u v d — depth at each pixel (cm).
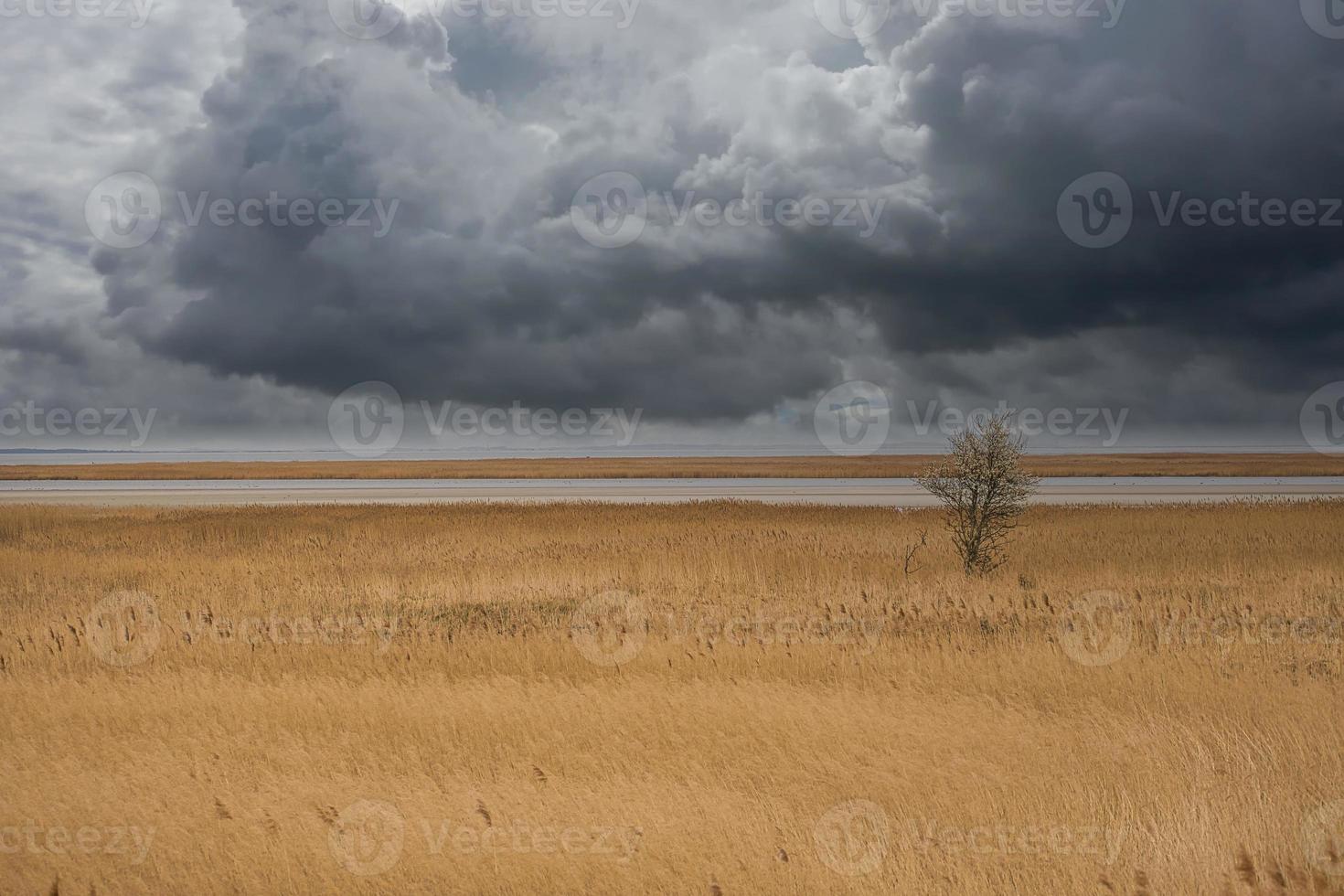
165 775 639
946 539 2159
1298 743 655
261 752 687
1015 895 458
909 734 709
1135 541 2088
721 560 1761
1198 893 459
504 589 1535
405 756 671
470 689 860
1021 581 1553
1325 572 1542
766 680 895
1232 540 2086
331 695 837
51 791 613
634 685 863
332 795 600
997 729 722
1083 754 658
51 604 1413
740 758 658
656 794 590
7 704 809
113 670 959
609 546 2117
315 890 470
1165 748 659
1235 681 843
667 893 461
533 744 688
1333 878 468
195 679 906
